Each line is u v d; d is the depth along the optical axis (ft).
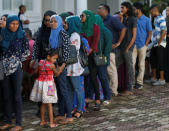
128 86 34.60
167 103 30.63
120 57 34.09
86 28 27.04
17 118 23.02
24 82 30.96
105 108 29.04
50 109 23.75
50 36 23.35
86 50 25.68
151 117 25.98
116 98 32.94
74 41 24.68
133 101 31.58
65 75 24.29
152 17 39.81
